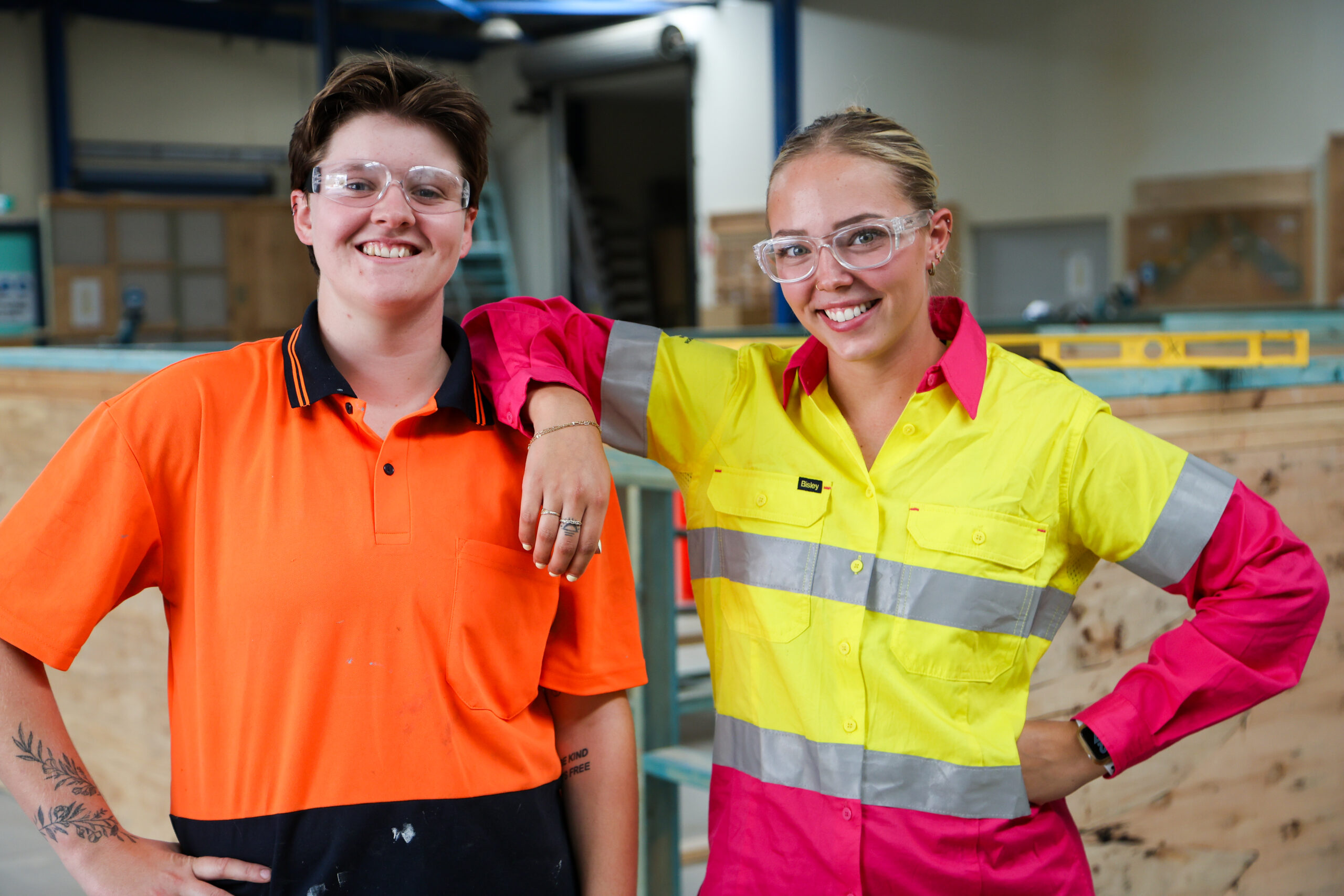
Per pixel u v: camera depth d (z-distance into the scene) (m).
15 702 1.08
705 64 12.69
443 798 1.11
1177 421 1.90
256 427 1.13
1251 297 9.84
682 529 3.06
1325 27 9.44
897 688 1.20
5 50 12.55
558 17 13.92
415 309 1.13
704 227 12.81
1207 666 1.20
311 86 14.31
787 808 1.24
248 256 11.74
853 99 1.28
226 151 13.70
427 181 1.11
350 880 1.09
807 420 1.29
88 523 1.09
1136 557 1.22
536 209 14.54
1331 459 2.12
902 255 1.18
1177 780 1.99
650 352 1.37
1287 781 2.13
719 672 1.32
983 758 1.20
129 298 10.93
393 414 1.16
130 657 2.90
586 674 1.25
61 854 1.07
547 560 1.13
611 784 1.26
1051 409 1.22
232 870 1.07
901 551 1.21
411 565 1.11
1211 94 10.05
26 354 3.09
